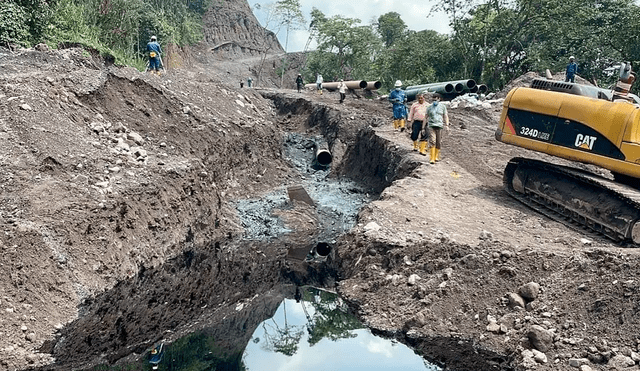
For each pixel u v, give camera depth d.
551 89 10.88
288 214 14.22
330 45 57.75
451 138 16.72
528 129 10.68
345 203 15.93
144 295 8.95
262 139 17.77
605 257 7.04
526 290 7.05
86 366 6.45
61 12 21.53
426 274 8.12
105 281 8.58
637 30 30.59
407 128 18.44
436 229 9.33
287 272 10.79
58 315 7.39
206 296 9.41
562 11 33.53
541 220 10.18
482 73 36.97
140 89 13.89
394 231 9.22
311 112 25.20
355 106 25.05
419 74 40.31
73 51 15.91
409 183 12.06
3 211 8.09
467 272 7.73
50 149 9.75
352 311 8.18
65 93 11.75
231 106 17.84
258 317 8.60
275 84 69.06
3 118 10.02
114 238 9.14
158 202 10.48
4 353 6.27
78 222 8.61
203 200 12.02
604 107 9.38
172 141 13.34
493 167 13.92
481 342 6.77
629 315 6.10
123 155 10.96
